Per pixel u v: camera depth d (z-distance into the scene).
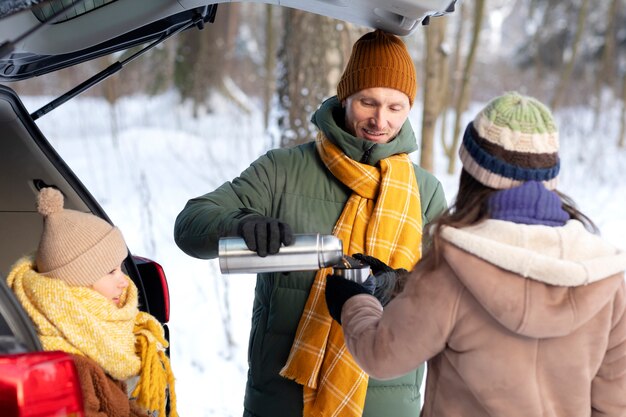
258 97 22.27
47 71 2.54
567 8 23.91
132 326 2.01
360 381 2.18
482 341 1.61
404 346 1.66
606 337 1.64
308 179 2.35
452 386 1.69
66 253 1.84
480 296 1.54
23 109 2.40
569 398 1.64
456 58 17.25
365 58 2.24
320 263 1.93
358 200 2.28
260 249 1.91
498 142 1.57
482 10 11.95
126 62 2.62
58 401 1.42
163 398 2.05
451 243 1.59
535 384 1.61
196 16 2.51
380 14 2.16
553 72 23.84
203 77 17.03
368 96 2.24
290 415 2.28
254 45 27.03
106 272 1.90
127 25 2.23
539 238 1.56
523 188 1.57
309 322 2.22
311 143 2.44
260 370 2.32
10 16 1.67
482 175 1.60
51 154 2.44
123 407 1.80
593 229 1.71
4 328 1.55
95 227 1.90
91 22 2.19
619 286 1.60
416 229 2.27
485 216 1.61
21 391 1.38
